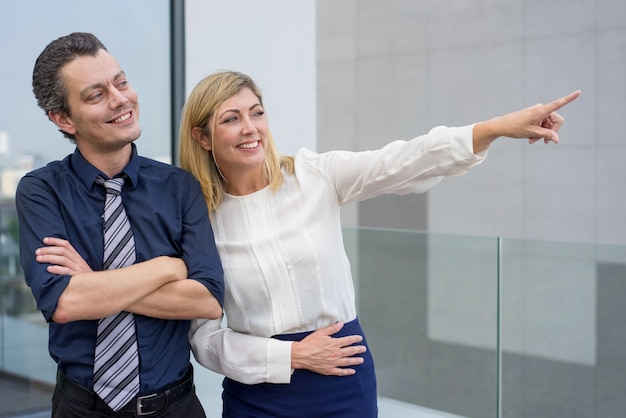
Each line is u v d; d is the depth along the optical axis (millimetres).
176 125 3713
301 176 2051
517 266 3164
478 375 3223
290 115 4098
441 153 1844
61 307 1739
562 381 3176
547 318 3176
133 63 3586
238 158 1970
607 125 8734
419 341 3295
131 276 1776
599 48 8734
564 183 9016
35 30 3316
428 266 3270
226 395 2139
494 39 9438
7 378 3086
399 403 3314
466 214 9727
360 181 2002
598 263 3102
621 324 3082
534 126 1727
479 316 3213
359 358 2025
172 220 1902
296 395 2010
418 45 10141
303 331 2027
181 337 1903
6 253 3170
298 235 2004
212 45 3793
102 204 1861
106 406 1811
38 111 3344
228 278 2016
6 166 3250
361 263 3312
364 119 10734
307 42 4160
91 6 3455
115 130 1805
